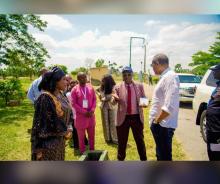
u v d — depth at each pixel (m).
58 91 2.89
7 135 7.28
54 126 2.72
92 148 4.85
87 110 4.71
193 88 11.38
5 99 13.83
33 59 16.09
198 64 23.34
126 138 4.15
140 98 4.03
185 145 5.96
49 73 2.78
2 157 5.39
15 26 14.80
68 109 2.96
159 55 3.26
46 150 2.71
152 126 3.40
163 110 3.17
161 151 3.34
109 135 5.89
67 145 5.68
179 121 8.77
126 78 4.03
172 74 3.23
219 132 3.27
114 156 5.09
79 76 4.68
